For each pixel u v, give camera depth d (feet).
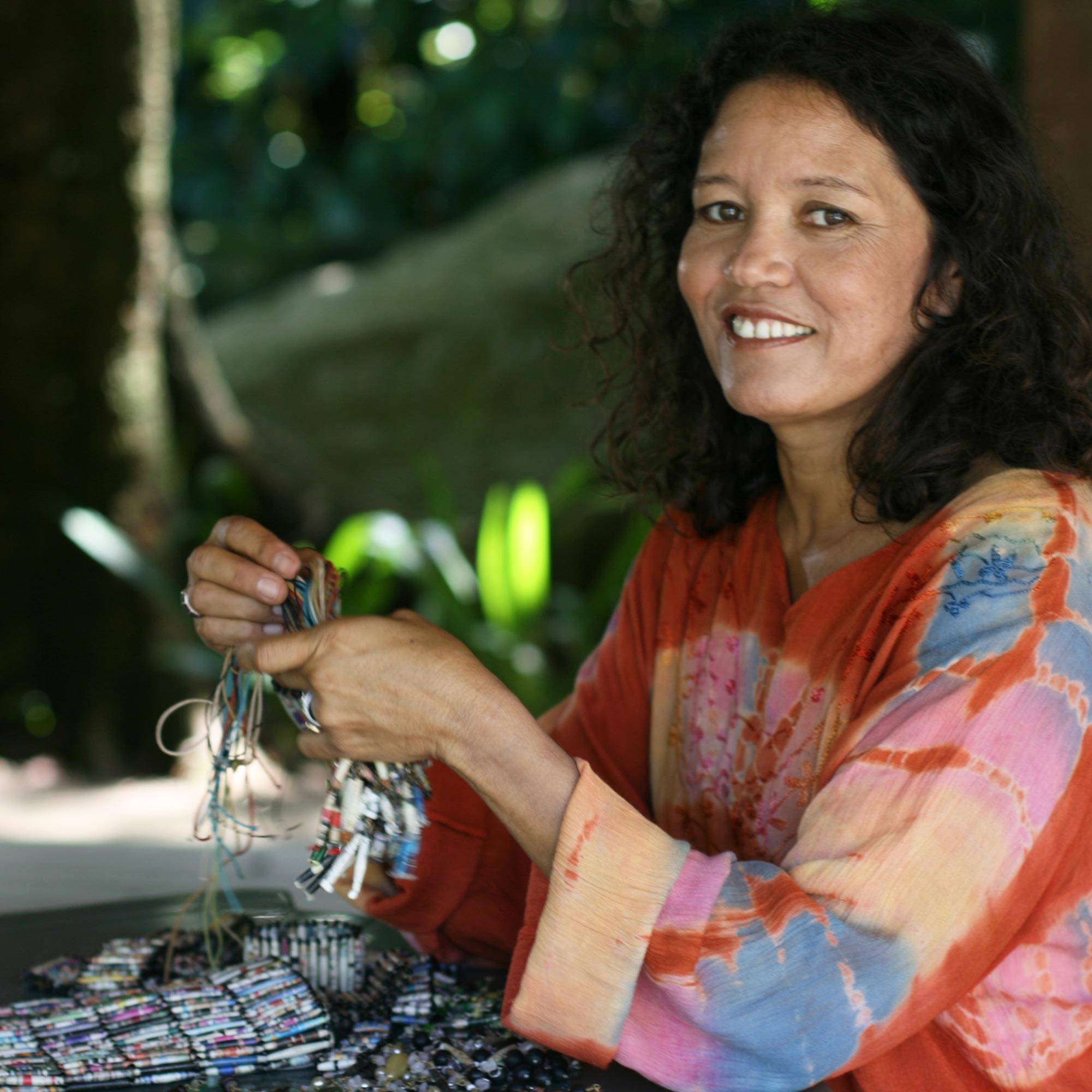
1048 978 5.31
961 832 4.85
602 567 23.34
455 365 27.50
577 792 4.99
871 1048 4.84
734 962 4.82
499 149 32.12
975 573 5.29
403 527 21.33
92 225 20.21
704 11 29.50
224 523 5.94
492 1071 5.34
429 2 33.09
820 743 5.80
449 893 6.55
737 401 6.01
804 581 6.34
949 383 5.89
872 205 5.75
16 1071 5.23
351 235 35.40
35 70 19.86
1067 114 12.35
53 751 19.97
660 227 7.26
